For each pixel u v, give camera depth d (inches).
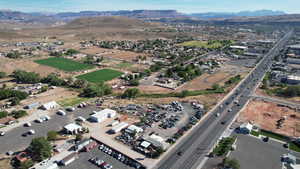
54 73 7445.9
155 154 3154.5
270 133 3799.2
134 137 3617.1
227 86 6235.2
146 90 5969.5
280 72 7618.1
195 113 4571.9
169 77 7130.9
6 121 4077.3
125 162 3041.3
